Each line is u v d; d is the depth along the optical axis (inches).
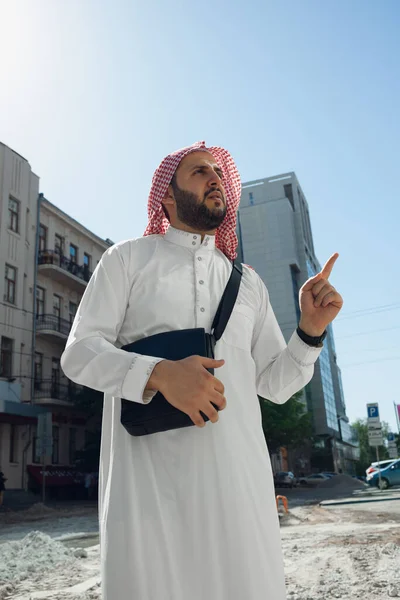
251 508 57.1
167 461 57.9
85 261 1336.1
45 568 211.0
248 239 3511.3
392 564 183.9
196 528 55.5
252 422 63.3
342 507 565.9
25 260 1090.7
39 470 1034.1
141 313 65.1
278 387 73.4
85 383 58.8
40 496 998.4
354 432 4601.4
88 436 1230.9
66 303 1235.2
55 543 262.1
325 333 71.4
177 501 56.6
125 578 53.6
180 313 65.2
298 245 3622.0
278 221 3484.3
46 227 1193.4
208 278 69.4
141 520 55.7
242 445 60.1
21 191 1104.2
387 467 1119.0
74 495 1103.6
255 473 60.0
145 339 61.3
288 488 1612.9
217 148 87.1
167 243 71.2
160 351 59.4
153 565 53.9
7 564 212.2
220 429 59.2
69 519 569.0
